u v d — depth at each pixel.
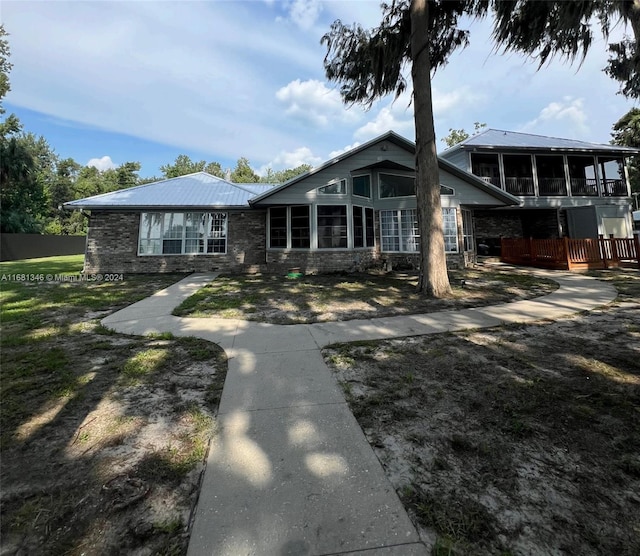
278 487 1.98
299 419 2.77
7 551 1.58
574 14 7.30
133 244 14.51
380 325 5.72
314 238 13.46
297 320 6.19
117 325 5.87
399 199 14.48
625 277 10.19
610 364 3.74
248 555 1.53
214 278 12.48
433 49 9.81
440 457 2.25
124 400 3.13
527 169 18.72
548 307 6.71
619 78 13.62
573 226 17.30
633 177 29.95
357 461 2.22
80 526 1.72
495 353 4.23
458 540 1.59
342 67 9.92
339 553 1.53
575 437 2.45
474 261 15.05
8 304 7.67
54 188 49.12
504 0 7.79
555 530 1.64
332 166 13.49
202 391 3.32
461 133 38.44
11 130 32.41
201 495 1.92
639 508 1.78
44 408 2.98
